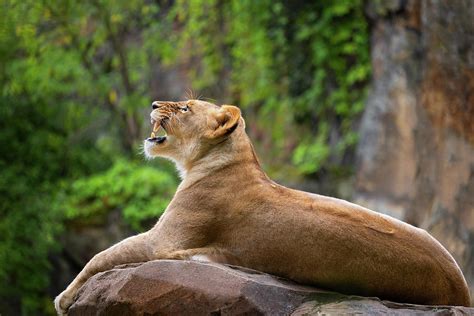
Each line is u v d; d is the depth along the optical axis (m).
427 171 15.71
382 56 17.62
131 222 19.22
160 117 8.94
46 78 21.05
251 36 21.62
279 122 21.28
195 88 22.89
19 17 20.77
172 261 7.70
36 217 19.58
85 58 21.81
